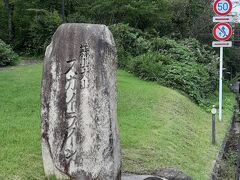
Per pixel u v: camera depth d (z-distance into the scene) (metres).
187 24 23.58
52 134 5.86
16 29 23.95
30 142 7.39
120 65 18.03
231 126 13.20
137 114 10.40
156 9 21.80
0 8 24.25
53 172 5.95
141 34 20.31
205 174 7.76
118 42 18.72
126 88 13.23
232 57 28.94
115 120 5.83
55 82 5.79
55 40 5.84
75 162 5.77
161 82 15.27
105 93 5.62
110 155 5.70
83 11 22.81
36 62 20.00
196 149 9.23
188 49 19.22
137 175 6.88
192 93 15.00
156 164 7.46
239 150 10.36
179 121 10.91
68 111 5.75
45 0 23.56
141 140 8.44
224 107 15.25
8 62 17.86
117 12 21.78
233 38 26.91
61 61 5.75
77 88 5.68
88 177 5.74
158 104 11.85
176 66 16.06
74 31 5.72
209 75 18.47
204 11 23.73
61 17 22.78
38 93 11.10
